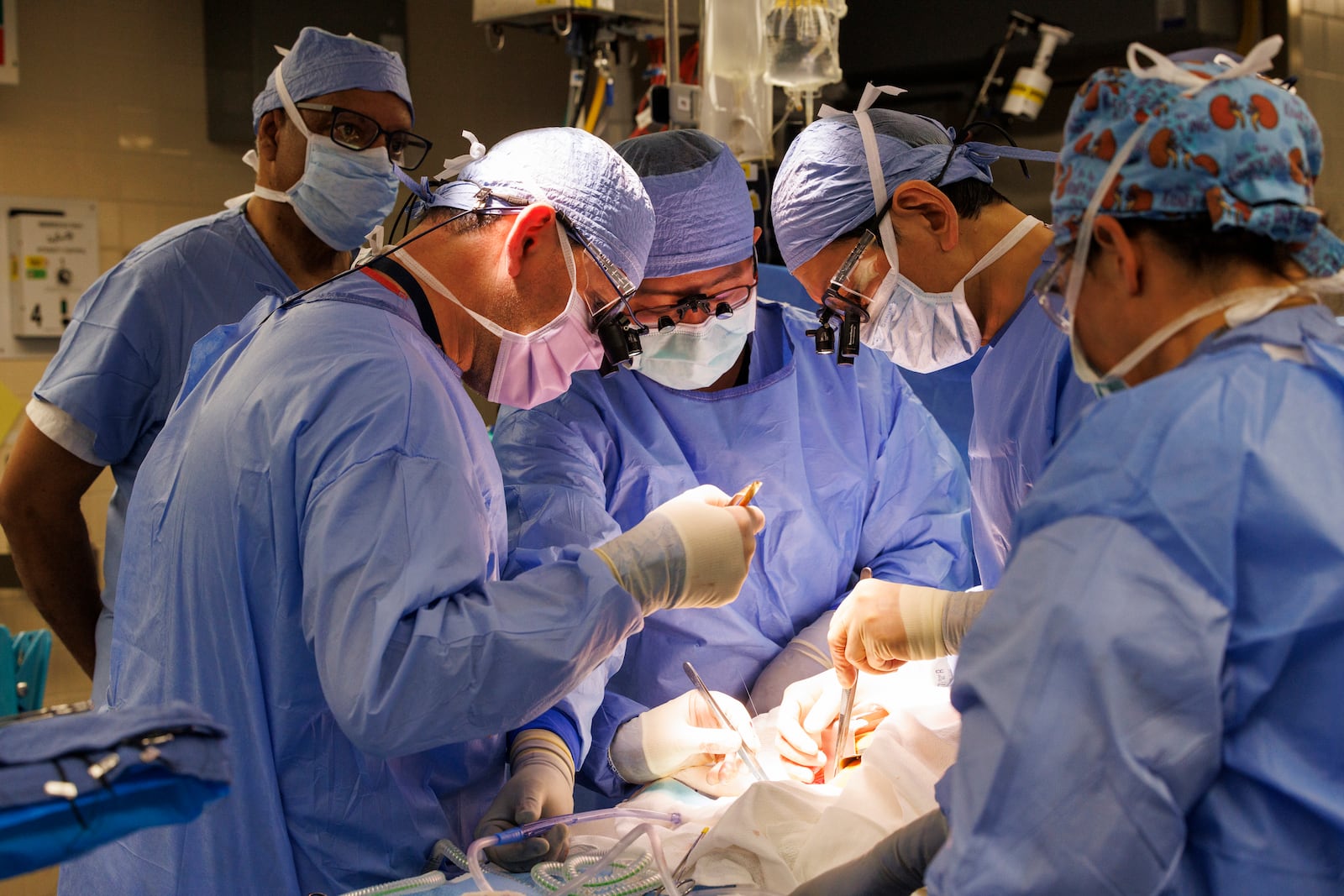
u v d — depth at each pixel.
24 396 3.86
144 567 1.40
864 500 2.08
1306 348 0.88
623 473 1.93
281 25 3.93
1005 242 1.63
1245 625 0.81
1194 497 0.81
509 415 1.95
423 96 4.47
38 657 2.55
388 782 1.34
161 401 2.19
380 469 1.23
